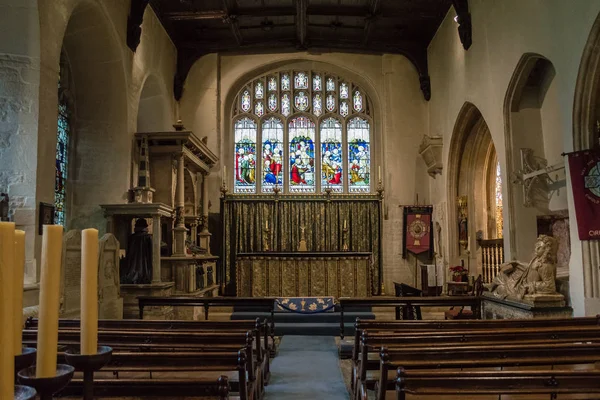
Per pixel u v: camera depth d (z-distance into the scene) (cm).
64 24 980
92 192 1288
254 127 1891
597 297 865
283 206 1803
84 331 172
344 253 1536
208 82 1831
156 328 695
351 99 1914
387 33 1783
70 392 411
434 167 1678
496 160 1557
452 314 1160
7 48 879
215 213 1789
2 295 122
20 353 155
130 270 1212
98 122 1305
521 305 925
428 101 1822
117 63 1284
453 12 1530
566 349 476
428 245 1744
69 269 884
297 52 1861
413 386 363
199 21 1675
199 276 1434
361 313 1341
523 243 1150
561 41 930
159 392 354
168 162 1391
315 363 873
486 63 1284
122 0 1282
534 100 1186
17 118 877
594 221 864
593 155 867
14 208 860
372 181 1873
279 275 1531
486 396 438
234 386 532
